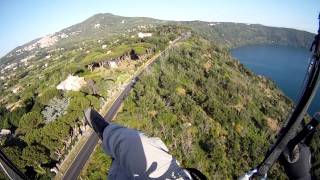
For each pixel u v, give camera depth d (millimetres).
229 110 68938
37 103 56875
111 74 79438
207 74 93625
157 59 95938
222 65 110812
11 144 36062
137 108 54531
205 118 61156
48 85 86625
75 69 82938
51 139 38438
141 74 78562
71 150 40875
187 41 134000
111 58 87812
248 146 55188
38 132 37688
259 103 85812
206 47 132750
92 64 88500
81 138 43406
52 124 39594
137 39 128375
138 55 95375
